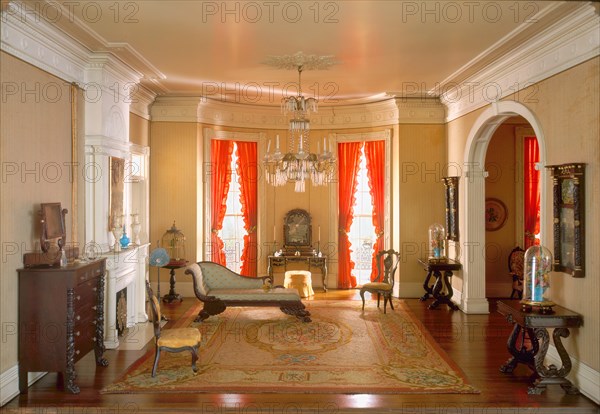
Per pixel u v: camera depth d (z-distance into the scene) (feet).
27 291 17.49
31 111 17.97
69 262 19.29
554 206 19.33
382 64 25.20
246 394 17.53
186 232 33.96
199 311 29.66
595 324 17.19
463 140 30.71
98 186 22.44
